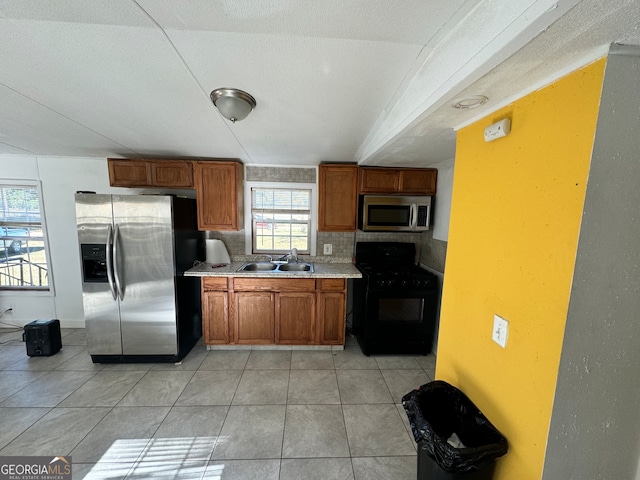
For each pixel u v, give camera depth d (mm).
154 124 1837
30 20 842
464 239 1331
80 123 1835
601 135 736
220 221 2865
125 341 2543
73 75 1199
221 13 808
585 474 894
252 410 1982
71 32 904
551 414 852
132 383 2277
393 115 1555
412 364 2631
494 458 1020
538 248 906
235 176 2832
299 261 3303
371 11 796
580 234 771
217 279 2711
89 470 1512
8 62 1090
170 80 1233
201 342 3010
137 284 2486
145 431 1778
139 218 2430
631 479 915
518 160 992
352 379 2375
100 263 2523
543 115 882
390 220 2887
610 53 699
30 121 1809
